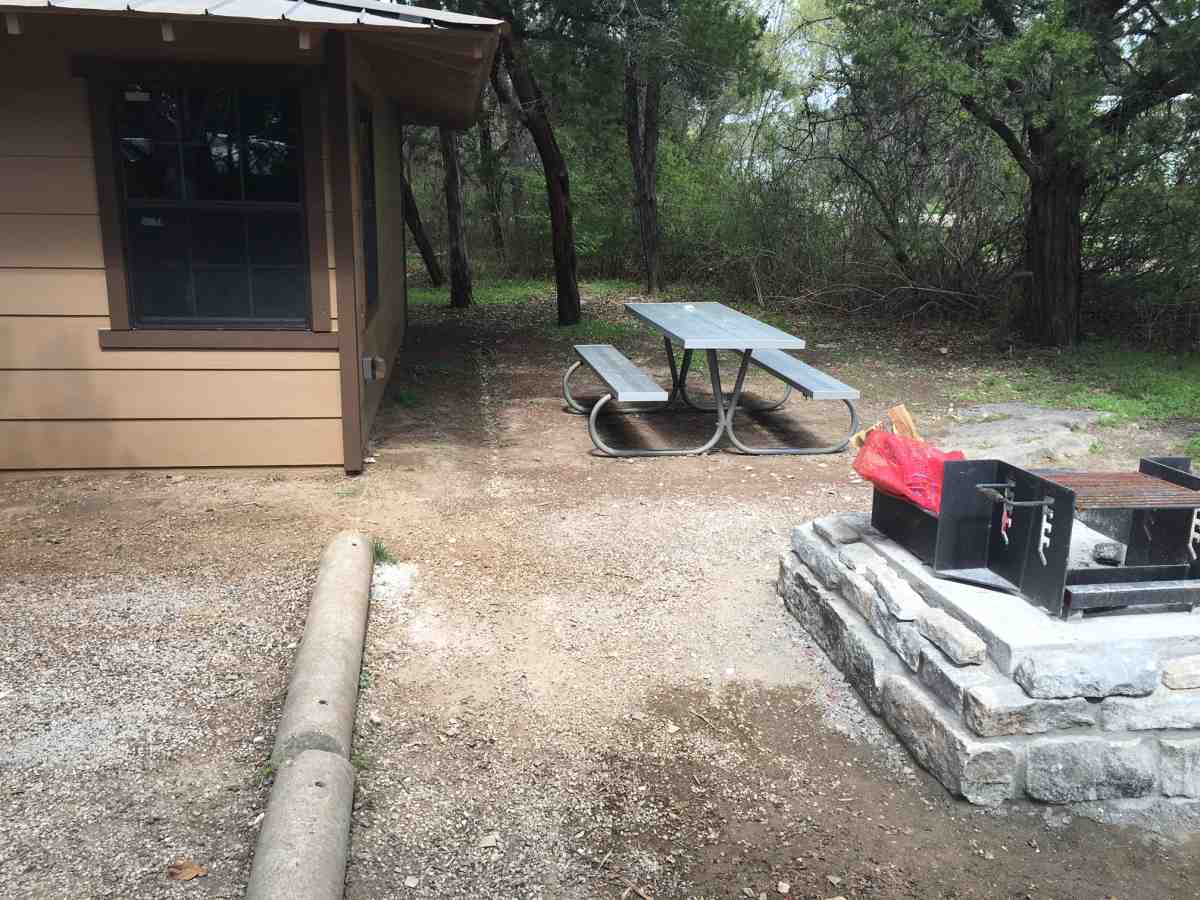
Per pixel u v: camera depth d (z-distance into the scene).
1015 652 2.92
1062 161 9.73
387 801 2.85
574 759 3.11
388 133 9.08
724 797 2.95
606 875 2.61
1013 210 11.80
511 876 2.58
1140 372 9.18
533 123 11.30
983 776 2.86
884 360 10.14
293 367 5.79
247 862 2.54
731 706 3.44
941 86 9.34
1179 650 3.01
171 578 4.36
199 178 5.50
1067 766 2.88
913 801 2.95
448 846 2.68
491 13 9.70
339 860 2.44
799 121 13.80
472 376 9.18
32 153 5.35
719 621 4.09
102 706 3.28
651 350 10.61
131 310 5.63
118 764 2.95
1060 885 2.62
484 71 6.57
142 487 5.63
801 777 3.06
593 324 12.13
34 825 2.66
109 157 5.36
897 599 3.30
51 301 5.54
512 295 14.95
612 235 16.45
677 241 15.96
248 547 4.74
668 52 10.34
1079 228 10.23
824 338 11.41
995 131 10.46
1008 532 3.30
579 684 3.56
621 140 15.95
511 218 17.34
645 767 3.08
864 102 12.37
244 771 2.94
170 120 5.42
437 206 18.11
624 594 4.32
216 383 5.75
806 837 2.79
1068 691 2.84
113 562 4.53
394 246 9.88
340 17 4.84
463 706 3.38
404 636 3.87
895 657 3.34
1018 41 8.27
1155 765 2.93
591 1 9.94
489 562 4.64
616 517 5.31
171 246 5.59
